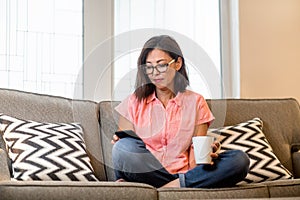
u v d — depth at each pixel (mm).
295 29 3613
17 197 1846
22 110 2598
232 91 3557
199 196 2104
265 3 3564
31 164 2303
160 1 3434
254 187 2230
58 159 2365
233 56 3562
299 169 2838
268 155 2701
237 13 3518
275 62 3547
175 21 3463
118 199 1967
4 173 2037
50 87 3117
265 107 3041
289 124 3016
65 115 2721
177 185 2270
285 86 3551
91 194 1937
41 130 2461
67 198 1899
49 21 3156
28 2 3111
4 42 3029
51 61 3135
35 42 3107
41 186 1892
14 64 3041
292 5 3623
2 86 3002
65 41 3186
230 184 2240
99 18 3285
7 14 3053
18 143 2369
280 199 1651
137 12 3385
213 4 3578
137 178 2332
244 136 2775
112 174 2654
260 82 3504
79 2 3248
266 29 3549
